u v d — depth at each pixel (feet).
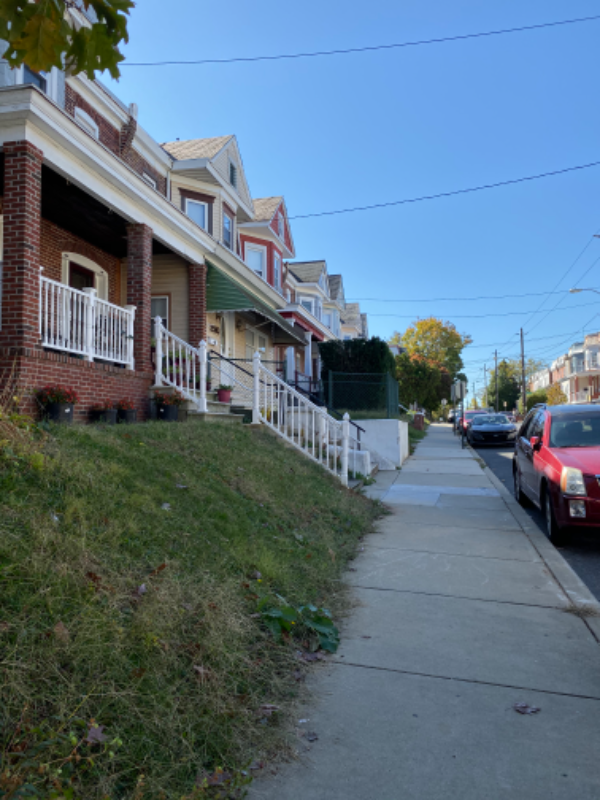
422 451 68.18
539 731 10.37
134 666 9.98
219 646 11.40
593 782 9.00
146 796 7.88
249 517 20.11
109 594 11.36
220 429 30.30
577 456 23.82
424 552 22.48
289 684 11.81
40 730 7.91
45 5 10.07
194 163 54.90
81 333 27.53
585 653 13.61
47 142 25.26
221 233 59.16
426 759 9.55
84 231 36.63
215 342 49.03
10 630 9.44
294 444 34.40
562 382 241.35
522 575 19.62
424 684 12.08
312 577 17.54
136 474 18.30
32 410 22.98
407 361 161.27
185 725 9.34
